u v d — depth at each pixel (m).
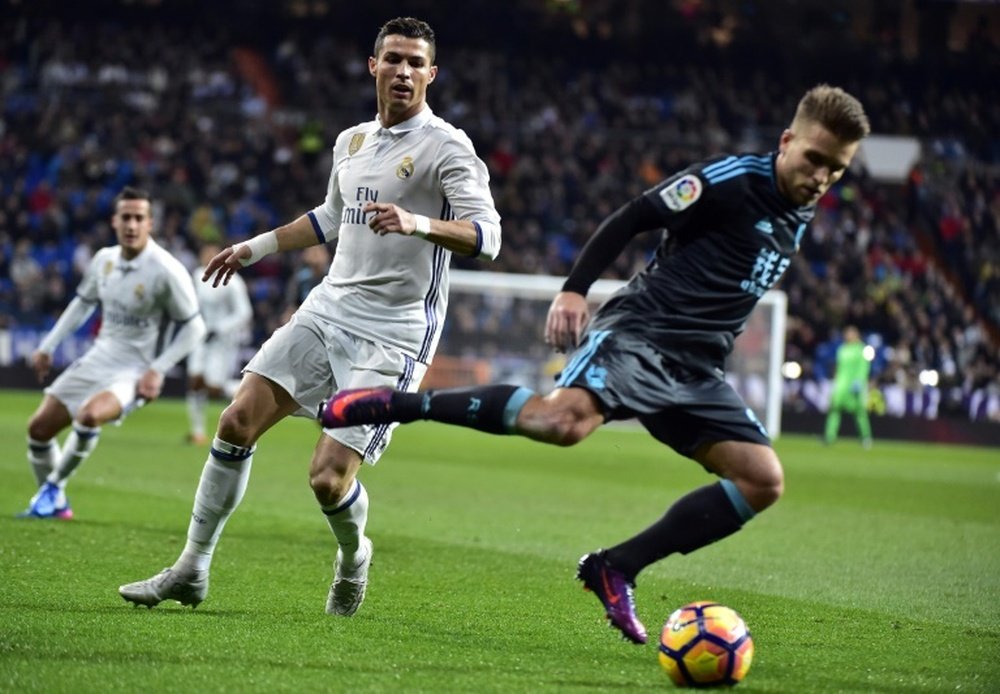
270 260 102.00
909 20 136.00
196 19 129.50
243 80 124.06
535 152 120.81
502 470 56.19
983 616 25.47
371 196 21.80
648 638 21.48
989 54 135.62
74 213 106.75
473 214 21.06
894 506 48.84
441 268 22.19
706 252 18.58
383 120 22.05
